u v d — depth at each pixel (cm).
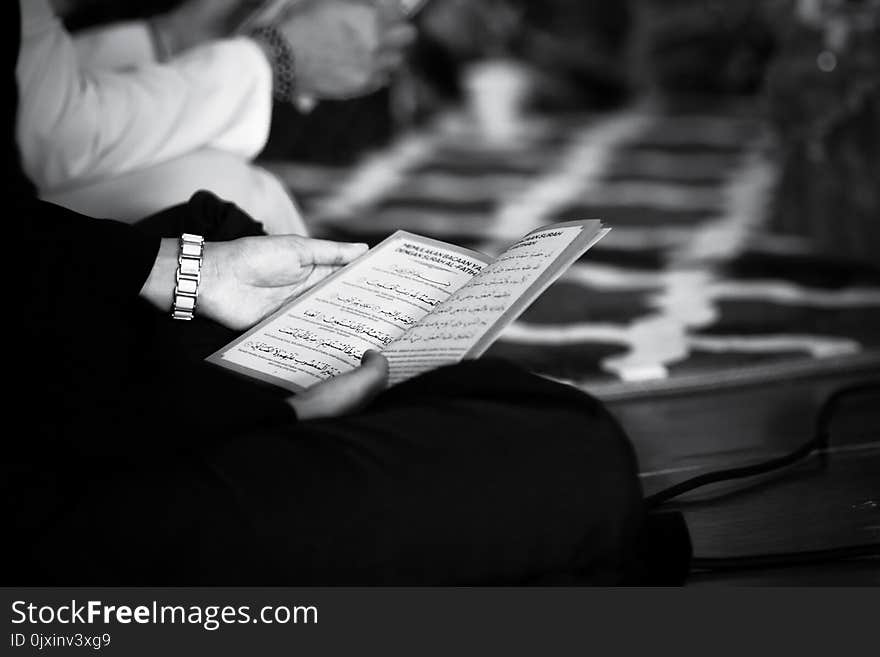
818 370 225
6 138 154
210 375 122
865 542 142
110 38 219
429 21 607
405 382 119
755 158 527
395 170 500
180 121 194
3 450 113
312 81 211
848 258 338
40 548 103
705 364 231
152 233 159
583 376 226
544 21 666
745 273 321
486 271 141
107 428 116
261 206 199
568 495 108
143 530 103
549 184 479
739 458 176
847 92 323
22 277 126
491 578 109
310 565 104
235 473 107
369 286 147
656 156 542
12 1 152
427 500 106
